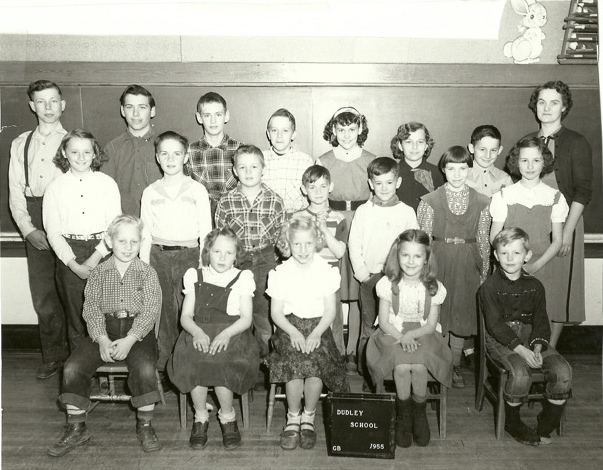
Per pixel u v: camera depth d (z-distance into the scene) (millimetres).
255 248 3355
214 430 3045
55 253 3549
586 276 4133
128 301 3002
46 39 3932
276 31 3934
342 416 2762
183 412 3051
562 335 4168
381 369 2885
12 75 3938
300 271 3025
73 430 2879
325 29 3936
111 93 3955
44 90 3615
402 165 3736
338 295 3539
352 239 3486
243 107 3994
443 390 2938
